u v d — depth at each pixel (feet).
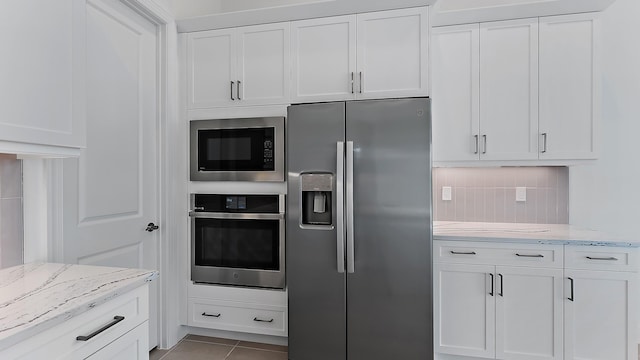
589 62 7.09
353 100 6.91
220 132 7.70
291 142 6.75
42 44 3.86
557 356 6.43
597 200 7.98
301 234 6.69
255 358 7.18
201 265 7.82
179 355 7.29
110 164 6.26
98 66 5.96
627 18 7.80
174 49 7.76
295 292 6.74
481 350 6.77
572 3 6.98
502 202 8.43
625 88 7.84
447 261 6.89
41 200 4.97
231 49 7.75
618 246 6.16
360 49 7.10
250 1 9.87
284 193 7.42
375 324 6.38
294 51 7.43
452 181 8.70
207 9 9.30
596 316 6.29
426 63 6.79
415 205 6.24
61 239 5.25
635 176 7.82
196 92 7.93
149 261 7.29
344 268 6.42
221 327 7.77
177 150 7.85
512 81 7.45
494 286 6.69
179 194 7.89
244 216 7.54
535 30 7.30
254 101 7.64
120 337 3.85
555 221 8.17
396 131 6.30
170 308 7.63
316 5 7.09
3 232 4.50
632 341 6.13
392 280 6.32
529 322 6.56
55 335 3.05
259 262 7.50
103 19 6.07
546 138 7.29
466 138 7.68
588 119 7.12
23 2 3.63
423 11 6.81
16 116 3.56
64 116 4.17
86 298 3.42
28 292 3.60
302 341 6.71
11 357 2.69
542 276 6.49
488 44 7.54
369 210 6.38
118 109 6.44
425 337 6.22
